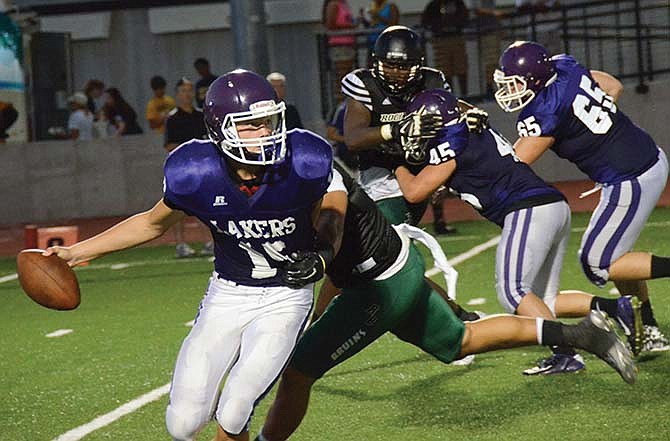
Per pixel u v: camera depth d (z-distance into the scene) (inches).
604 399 440.5
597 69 1430.9
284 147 324.8
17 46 1346.0
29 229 832.3
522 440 397.4
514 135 1266.0
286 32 1620.3
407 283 368.8
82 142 1333.7
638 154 479.8
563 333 386.6
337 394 474.0
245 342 339.3
